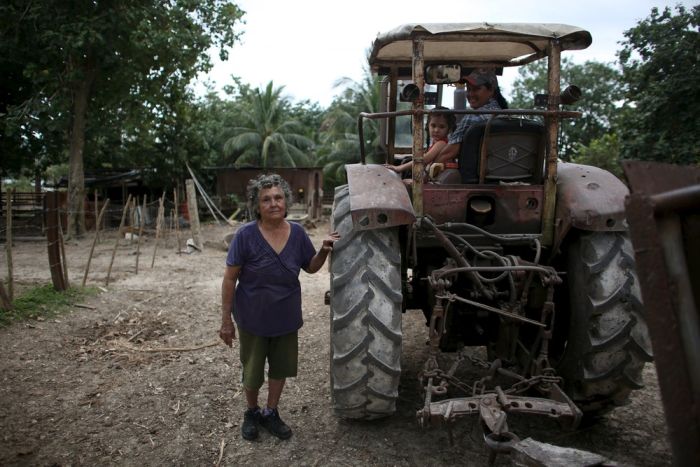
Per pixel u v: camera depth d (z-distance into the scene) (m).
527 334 3.33
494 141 3.14
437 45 3.97
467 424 3.26
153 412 3.49
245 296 3.05
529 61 4.18
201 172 24.42
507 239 3.09
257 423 3.24
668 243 1.29
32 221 15.59
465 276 3.18
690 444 1.25
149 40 13.66
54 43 12.63
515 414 3.42
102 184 21.03
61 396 3.72
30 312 5.51
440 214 3.11
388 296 2.82
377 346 2.79
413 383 3.87
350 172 3.09
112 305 6.14
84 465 2.88
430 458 2.91
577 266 2.98
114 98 15.59
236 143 29.52
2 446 3.05
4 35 13.41
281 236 3.07
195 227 11.20
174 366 4.30
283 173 23.89
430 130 3.92
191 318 5.73
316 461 2.91
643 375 4.01
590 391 2.88
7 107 13.84
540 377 2.78
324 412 3.46
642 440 3.08
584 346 2.85
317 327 5.34
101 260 9.77
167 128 20.47
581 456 1.92
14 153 16.28
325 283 7.73
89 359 4.44
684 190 1.28
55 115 13.62
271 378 3.19
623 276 2.81
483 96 3.64
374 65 4.28
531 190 3.10
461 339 3.32
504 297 3.09
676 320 1.26
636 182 1.38
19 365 4.25
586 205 2.84
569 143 31.59
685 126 10.70
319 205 21.16
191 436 3.19
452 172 3.31
